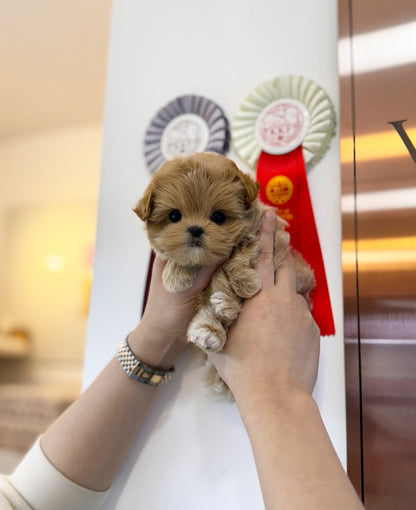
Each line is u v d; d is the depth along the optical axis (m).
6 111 3.11
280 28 1.05
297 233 0.92
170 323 0.80
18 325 3.54
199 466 0.91
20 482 0.84
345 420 0.83
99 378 0.89
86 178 3.52
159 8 1.19
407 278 0.83
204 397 0.93
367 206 0.88
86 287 3.41
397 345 0.81
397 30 0.92
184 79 1.12
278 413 0.61
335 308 0.88
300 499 0.51
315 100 0.96
